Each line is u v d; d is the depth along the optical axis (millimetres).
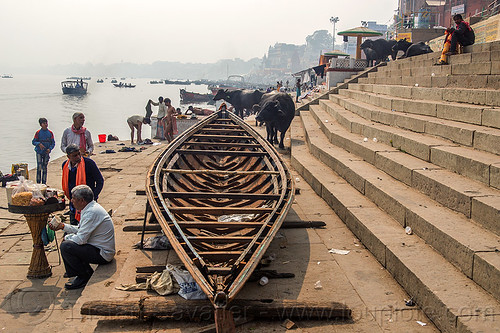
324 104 17750
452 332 3984
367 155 8883
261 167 8898
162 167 7586
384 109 11242
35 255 6160
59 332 4559
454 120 8117
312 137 12625
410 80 11844
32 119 36219
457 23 10820
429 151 7273
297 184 9969
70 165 6941
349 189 8211
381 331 4324
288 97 14680
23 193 5902
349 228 7031
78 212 6812
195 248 5328
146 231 7219
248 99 20188
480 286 4418
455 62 10500
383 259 5633
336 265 5773
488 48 9938
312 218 7570
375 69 19484
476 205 5242
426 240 5508
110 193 10289
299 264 5828
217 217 6969
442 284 4496
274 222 5641
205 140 10562
